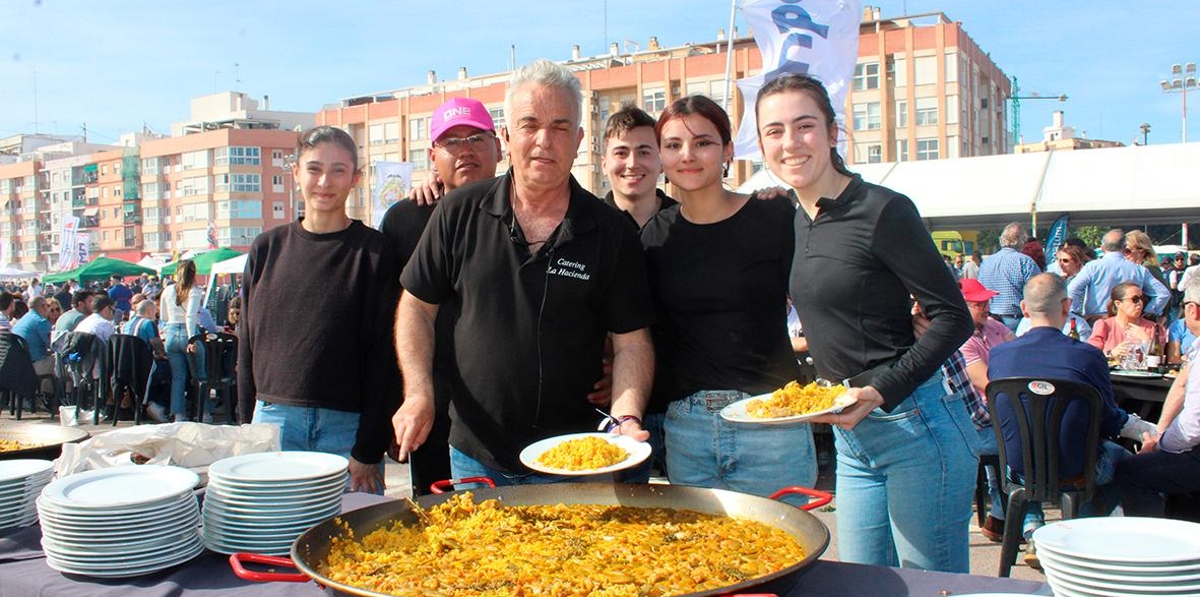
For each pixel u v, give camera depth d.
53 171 92.19
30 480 2.15
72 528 1.75
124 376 9.52
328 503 2.00
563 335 2.49
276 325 3.11
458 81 66.94
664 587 1.59
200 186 77.31
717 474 2.69
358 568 1.71
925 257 2.11
